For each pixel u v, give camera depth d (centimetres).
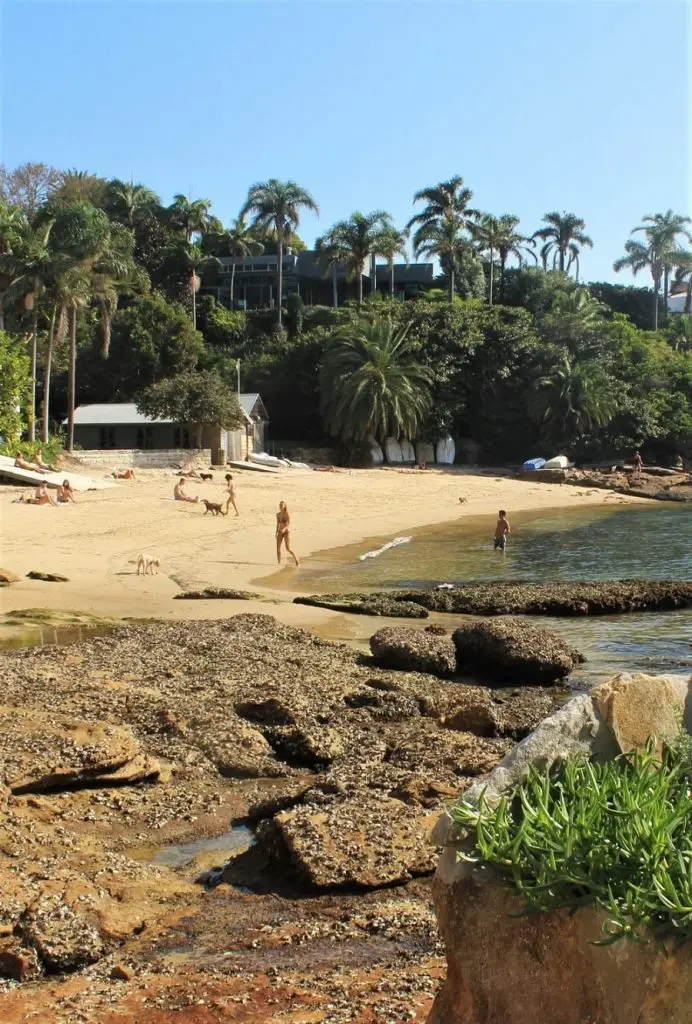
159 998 531
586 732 395
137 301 8906
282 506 3162
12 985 569
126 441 7231
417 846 724
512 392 8700
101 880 700
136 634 1691
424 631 1767
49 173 10600
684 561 3334
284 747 1069
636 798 342
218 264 10381
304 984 536
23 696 1197
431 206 9925
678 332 11238
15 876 678
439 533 4341
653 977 312
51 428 7588
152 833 830
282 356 8938
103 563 2931
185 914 665
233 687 1305
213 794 925
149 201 10575
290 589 2614
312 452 8088
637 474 7488
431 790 854
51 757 895
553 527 4769
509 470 8019
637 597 2355
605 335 9262
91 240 6012
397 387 7938
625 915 317
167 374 8494
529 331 8969
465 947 359
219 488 5456
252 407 7706
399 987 522
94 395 8506
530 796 374
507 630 1608
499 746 1041
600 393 8338
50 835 777
